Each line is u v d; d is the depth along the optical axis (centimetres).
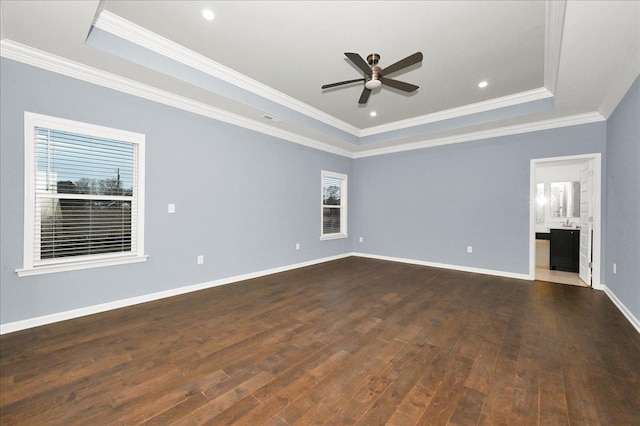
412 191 584
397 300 351
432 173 557
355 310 317
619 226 331
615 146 349
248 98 382
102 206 310
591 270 416
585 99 348
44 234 274
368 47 297
